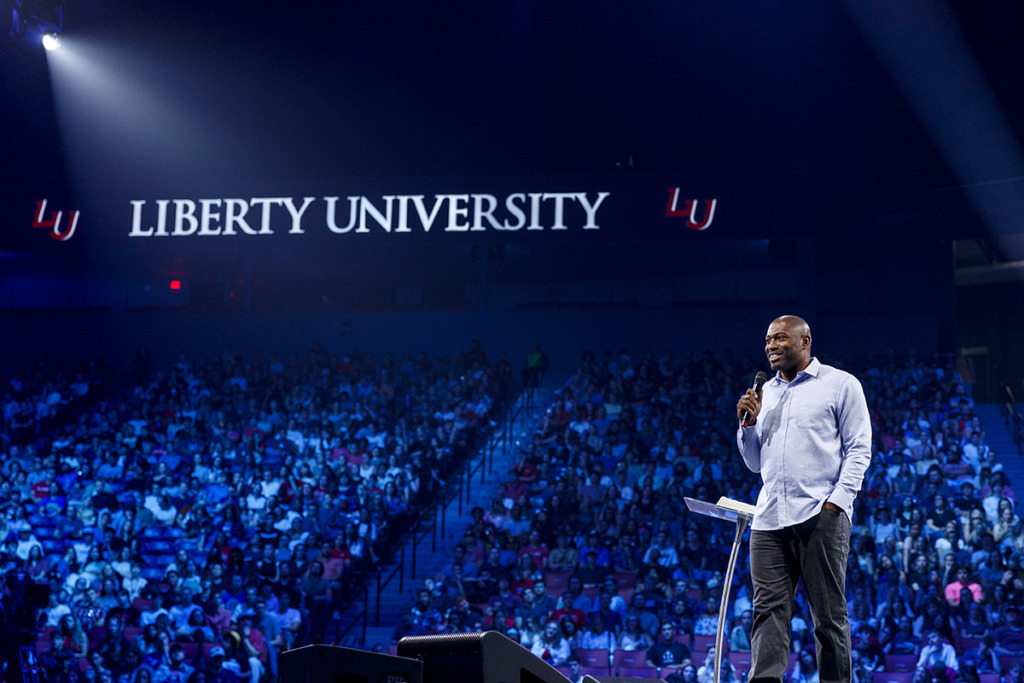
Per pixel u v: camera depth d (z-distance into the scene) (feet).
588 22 82.64
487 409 65.72
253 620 44.32
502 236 74.28
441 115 84.12
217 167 84.99
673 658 40.04
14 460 61.21
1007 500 47.37
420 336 80.23
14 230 78.84
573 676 40.16
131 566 49.44
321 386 70.74
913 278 78.07
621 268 84.58
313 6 85.56
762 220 71.31
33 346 82.43
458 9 84.64
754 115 80.12
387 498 54.70
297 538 51.44
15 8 53.01
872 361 72.08
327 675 11.26
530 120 82.89
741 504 13.58
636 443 57.36
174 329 81.97
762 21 80.48
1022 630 39.52
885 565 42.63
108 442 63.72
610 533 48.62
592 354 69.87
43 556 49.44
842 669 12.01
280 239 76.54
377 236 75.82
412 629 44.86
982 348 82.02
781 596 12.41
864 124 78.69
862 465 12.33
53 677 41.09
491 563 47.29
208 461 61.67
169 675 41.70
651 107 81.15
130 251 79.82
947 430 56.75
